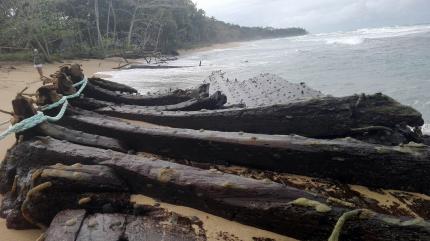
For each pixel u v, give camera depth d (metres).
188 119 5.01
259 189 2.91
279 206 2.78
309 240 2.75
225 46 90.94
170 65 33.00
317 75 19.42
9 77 18.44
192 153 4.01
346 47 40.88
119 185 3.25
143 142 4.26
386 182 3.43
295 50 45.12
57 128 4.20
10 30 31.34
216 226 2.90
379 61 23.69
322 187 3.45
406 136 4.23
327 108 4.26
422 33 55.84
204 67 29.09
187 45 80.44
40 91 4.80
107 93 6.76
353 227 2.57
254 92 8.52
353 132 4.20
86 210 3.10
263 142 3.67
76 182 3.13
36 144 3.74
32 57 30.11
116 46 49.59
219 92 6.15
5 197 3.88
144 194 3.29
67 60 36.22
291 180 3.58
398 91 13.43
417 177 3.36
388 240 2.50
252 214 2.86
